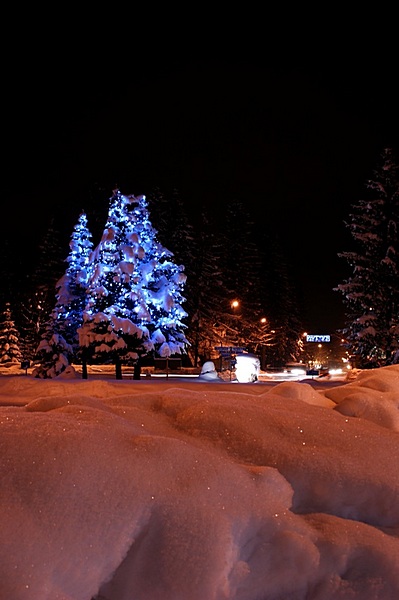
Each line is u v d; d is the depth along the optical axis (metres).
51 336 32.62
